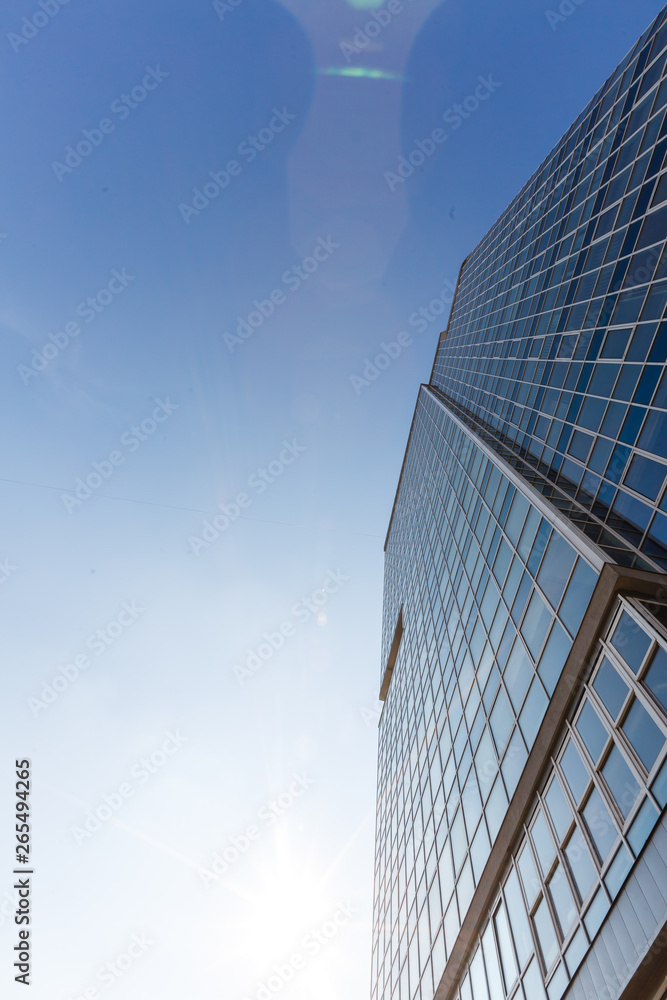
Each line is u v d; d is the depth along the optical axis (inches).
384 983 1344.7
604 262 877.2
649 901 416.8
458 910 844.0
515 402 1230.3
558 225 1165.7
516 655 791.7
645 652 498.6
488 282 1738.4
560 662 642.2
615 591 557.6
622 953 433.1
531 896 627.2
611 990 435.5
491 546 1020.5
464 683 1042.1
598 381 811.4
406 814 1398.9
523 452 1079.0
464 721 995.3
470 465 1332.4
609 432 748.0
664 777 439.8
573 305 976.3
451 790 1001.5
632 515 645.3
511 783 722.2
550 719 639.1
